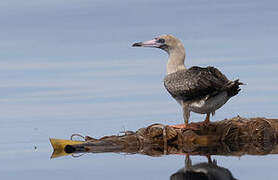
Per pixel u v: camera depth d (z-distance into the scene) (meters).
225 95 18.22
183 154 16.83
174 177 13.88
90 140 18.45
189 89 18.33
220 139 18.81
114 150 17.66
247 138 18.94
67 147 17.91
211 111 18.75
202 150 17.52
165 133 18.45
